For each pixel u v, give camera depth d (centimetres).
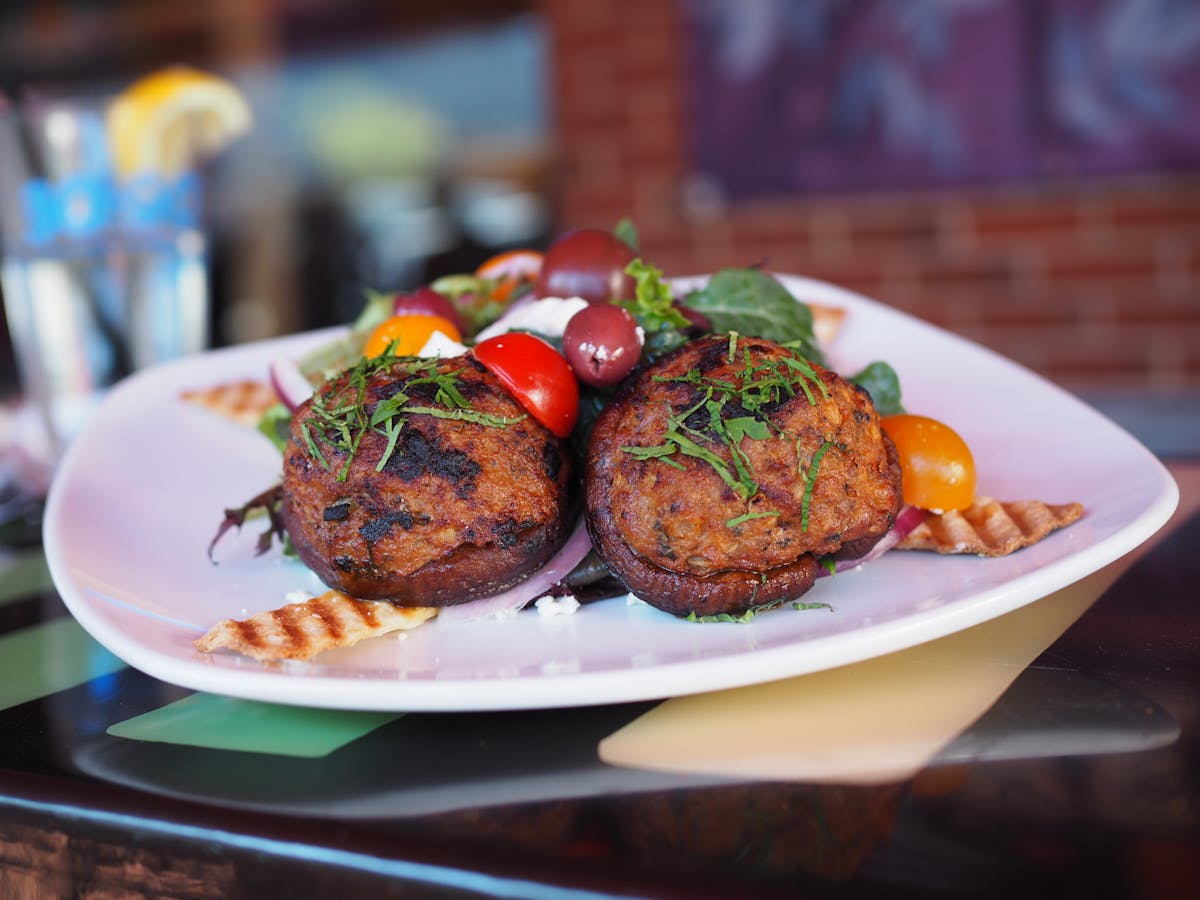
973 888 15
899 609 23
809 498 24
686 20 116
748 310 33
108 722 23
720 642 23
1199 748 18
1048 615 25
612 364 28
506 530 26
